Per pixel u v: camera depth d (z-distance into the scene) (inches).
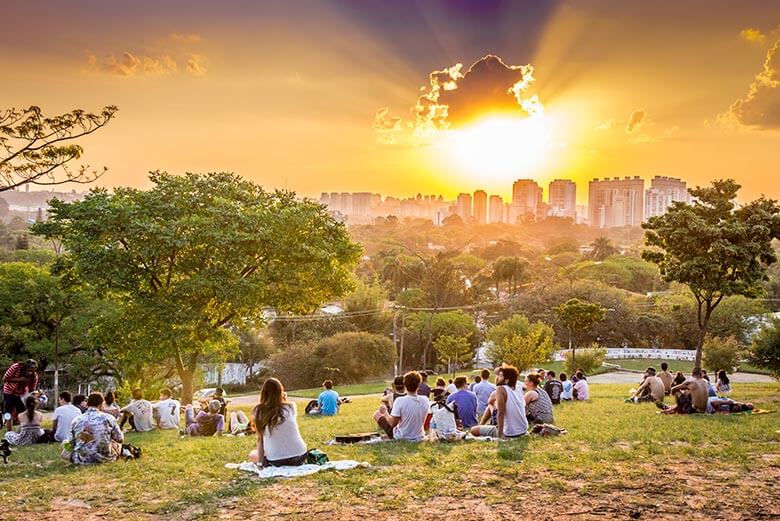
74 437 469.1
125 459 474.9
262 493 352.2
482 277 4377.5
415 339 3122.5
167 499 350.9
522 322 2485.2
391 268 4616.1
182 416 874.1
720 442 487.5
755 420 605.6
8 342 1748.3
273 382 417.1
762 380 1963.6
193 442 575.2
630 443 490.3
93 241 1075.3
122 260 1061.8
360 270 5698.8
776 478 370.3
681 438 503.2
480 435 534.0
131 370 1545.3
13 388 720.3
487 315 3799.2
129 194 1147.3
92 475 416.8
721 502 323.0
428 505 326.6
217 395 766.5
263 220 1123.3
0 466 468.8
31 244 4958.2
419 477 379.9
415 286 4626.0
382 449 470.9
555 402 902.4
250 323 1291.8
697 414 666.8
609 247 6210.6
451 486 360.2
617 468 398.3
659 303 3260.3
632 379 2224.4
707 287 1157.1
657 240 1254.9
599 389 1326.3
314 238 1211.2
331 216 1291.8
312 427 667.4
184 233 1071.0
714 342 2164.1
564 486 356.5
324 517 310.0
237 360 3115.2
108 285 1081.4
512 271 4608.8
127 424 767.1
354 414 848.3
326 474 388.5
